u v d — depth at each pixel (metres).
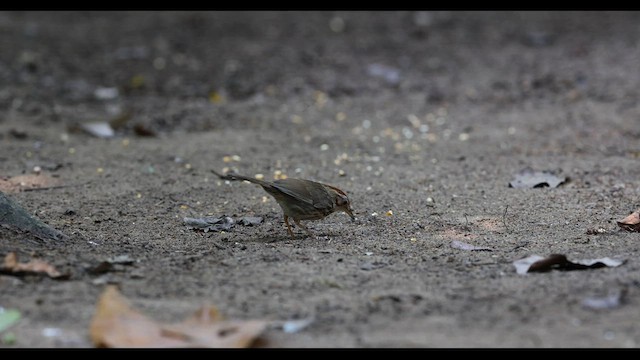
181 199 12.18
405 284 8.21
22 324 7.03
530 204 11.77
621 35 24.88
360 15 27.53
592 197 12.09
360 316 7.29
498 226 10.70
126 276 8.42
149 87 20.48
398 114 18.36
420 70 22.05
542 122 17.31
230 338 6.56
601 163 14.23
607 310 7.33
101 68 22.00
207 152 15.15
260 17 27.27
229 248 9.73
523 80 20.62
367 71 21.89
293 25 26.25
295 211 10.17
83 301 7.61
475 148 15.55
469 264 8.93
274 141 16.08
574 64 21.97
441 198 12.18
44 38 24.62
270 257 9.25
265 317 7.27
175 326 6.79
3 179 13.10
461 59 22.94
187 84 20.72
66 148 15.35
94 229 10.58
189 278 8.39
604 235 10.15
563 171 13.63
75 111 18.30
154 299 7.72
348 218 11.26
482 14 27.59
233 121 17.70
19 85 20.03
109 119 17.59
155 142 16.03
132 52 23.34
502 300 7.66
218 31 25.61
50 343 6.65
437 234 10.38
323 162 14.57
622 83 19.91
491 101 19.23
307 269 8.75
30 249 9.13
